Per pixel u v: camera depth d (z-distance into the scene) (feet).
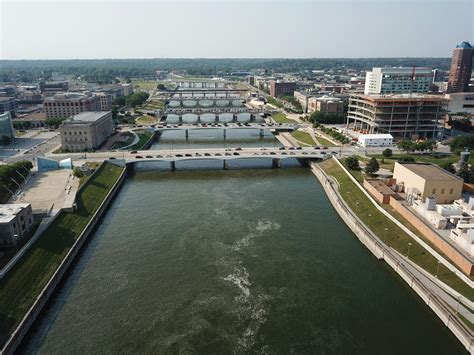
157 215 497.87
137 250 408.05
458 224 385.70
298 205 536.83
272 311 315.37
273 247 415.23
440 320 310.24
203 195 574.97
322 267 380.99
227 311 313.94
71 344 281.54
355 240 437.99
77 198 505.66
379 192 502.38
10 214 386.93
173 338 285.64
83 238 425.28
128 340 283.79
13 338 275.18
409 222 440.04
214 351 273.95
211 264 380.78
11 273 334.03
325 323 304.09
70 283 352.08
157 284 349.20
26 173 600.80
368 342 285.84
